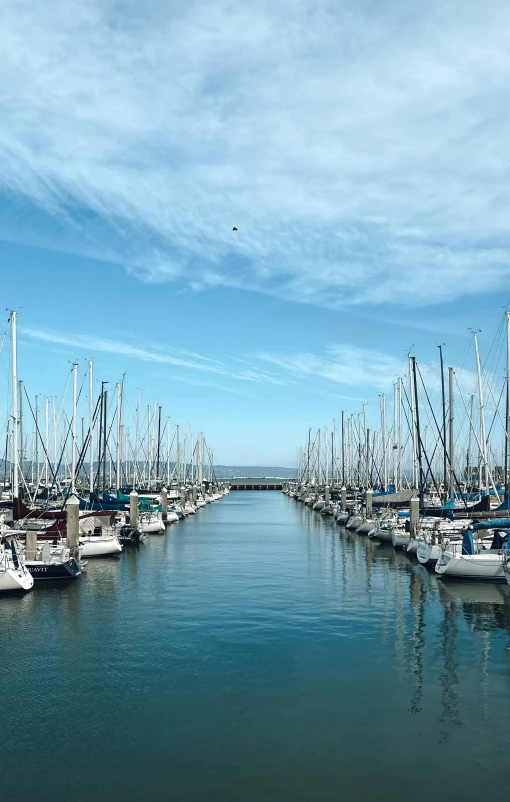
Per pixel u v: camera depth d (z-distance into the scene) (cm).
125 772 1656
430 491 7231
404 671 2372
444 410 6612
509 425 5147
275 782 1606
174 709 2034
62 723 1938
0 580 3597
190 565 4834
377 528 6481
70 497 4353
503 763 1700
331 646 2684
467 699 2114
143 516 7212
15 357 4697
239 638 2798
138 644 2711
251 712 2009
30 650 2633
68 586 3922
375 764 1694
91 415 6881
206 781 1612
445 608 3350
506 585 3931
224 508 12900
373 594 3716
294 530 7869
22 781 1616
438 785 1593
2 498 7294
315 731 1880
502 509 4916
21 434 7338
